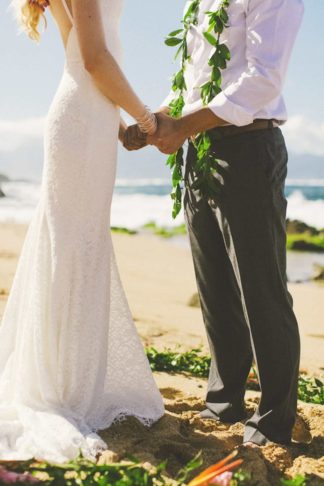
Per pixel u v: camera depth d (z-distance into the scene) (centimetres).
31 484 247
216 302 353
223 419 361
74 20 310
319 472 302
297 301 965
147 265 1254
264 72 301
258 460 299
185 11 346
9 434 300
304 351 636
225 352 358
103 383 328
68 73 325
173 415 358
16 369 331
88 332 321
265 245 315
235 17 315
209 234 343
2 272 959
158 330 662
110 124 325
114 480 257
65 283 319
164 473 283
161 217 2255
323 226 2159
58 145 321
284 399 325
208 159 317
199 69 335
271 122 313
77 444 291
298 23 310
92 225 324
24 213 2244
